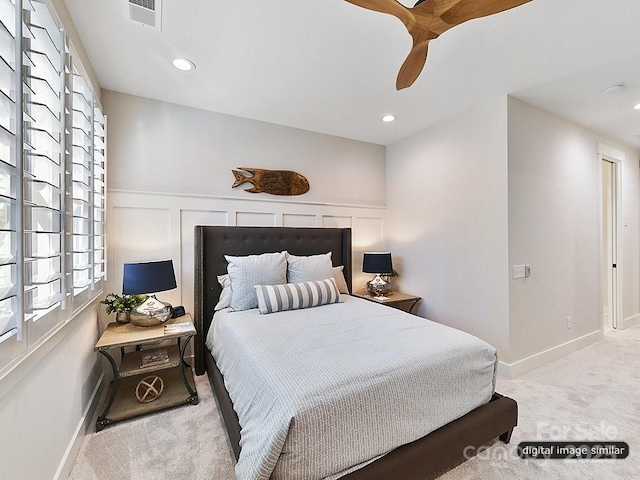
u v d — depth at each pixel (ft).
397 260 12.61
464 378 5.14
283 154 10.95
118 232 8.38
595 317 11.07
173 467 5.03
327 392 3.97
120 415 6.24
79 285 5.62
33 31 3.96
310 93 8.55
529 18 5.50
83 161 5.84
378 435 4.18
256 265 8.56
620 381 8.06
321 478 3.78
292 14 5.48
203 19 5.61
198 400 7.10
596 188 11.16
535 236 9.05
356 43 6.33
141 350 8.21
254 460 3.71
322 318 7.18
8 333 3.08
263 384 4.33
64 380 4.89
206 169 9.61
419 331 6.08
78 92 5.45
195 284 8.91
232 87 8.20
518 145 8.65
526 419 6.37
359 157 12.65
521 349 8.64
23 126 3.22
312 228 11.02
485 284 9.00
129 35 6.04
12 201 3.05
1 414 3.16
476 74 7.47
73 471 4.95
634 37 6.02
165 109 9.02
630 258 12.89
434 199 10.86
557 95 8.47
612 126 10.62
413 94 8.59
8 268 3.15
